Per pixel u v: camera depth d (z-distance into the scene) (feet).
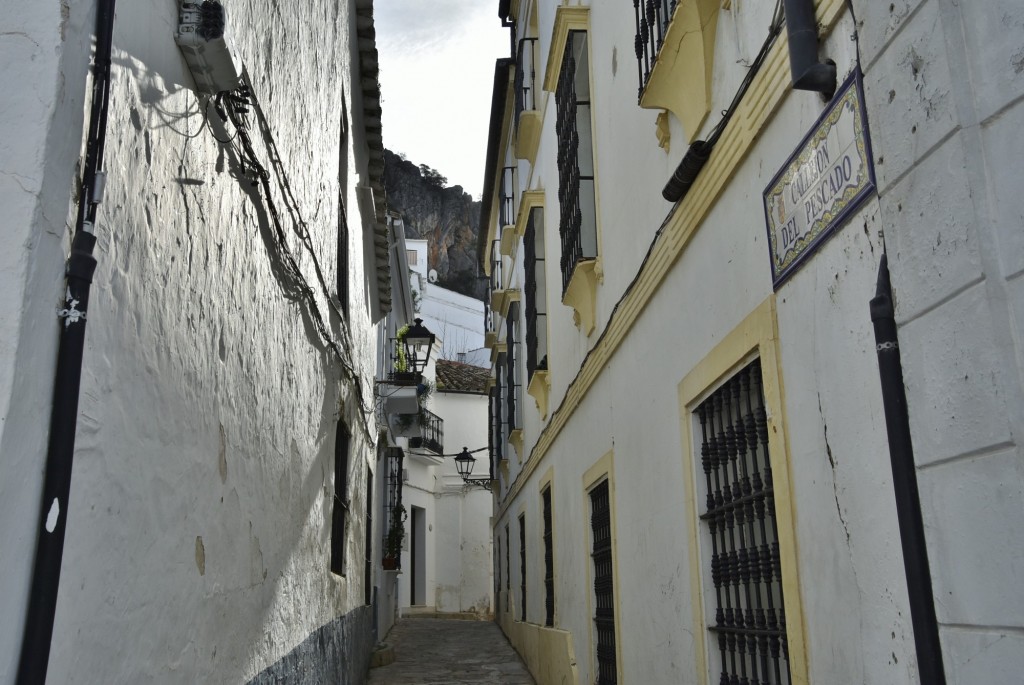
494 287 58.54
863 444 8.42
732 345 12.09
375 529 45.11
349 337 26.30
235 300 12.41
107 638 7.71
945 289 6.60
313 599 19.54
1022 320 5.85
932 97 6.72
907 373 7.16
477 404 94.68
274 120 14.90
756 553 11.81
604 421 21.85
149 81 8.81
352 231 28.73
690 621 14.12
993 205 6.14
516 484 46.85
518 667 40.29
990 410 6.08
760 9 11.17
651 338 16.89
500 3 41.81
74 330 6.82
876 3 7.59
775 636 11.13
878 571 8.12
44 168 6.57
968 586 6.33
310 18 18.88
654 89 14.78
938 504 6.73
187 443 10.14
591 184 23.00
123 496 8.10
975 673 6.23
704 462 13.93
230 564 12.11
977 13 6.29
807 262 9.72
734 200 12.21
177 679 9.72
